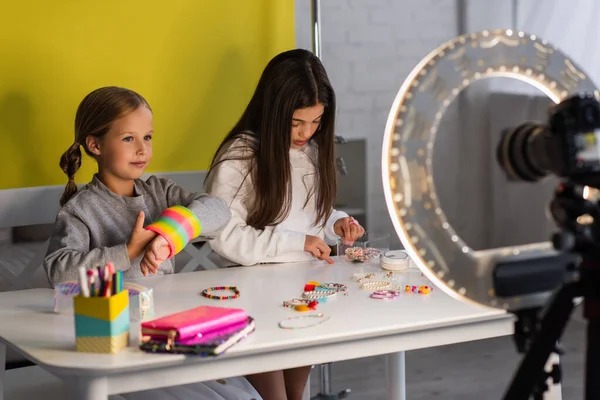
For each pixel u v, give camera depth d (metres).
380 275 1.81
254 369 1.34
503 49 0.93
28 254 2.17
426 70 0.91
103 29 2.20
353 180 3.17
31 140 2.14
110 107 1.87
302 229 2.17
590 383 0.93
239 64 2.38
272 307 1.56
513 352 2.99
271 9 2.40
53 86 2.15
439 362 2.88
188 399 1.71
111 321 1.29
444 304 1.57
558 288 0.93
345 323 1.44
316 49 2.50
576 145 0.84
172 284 1.78
